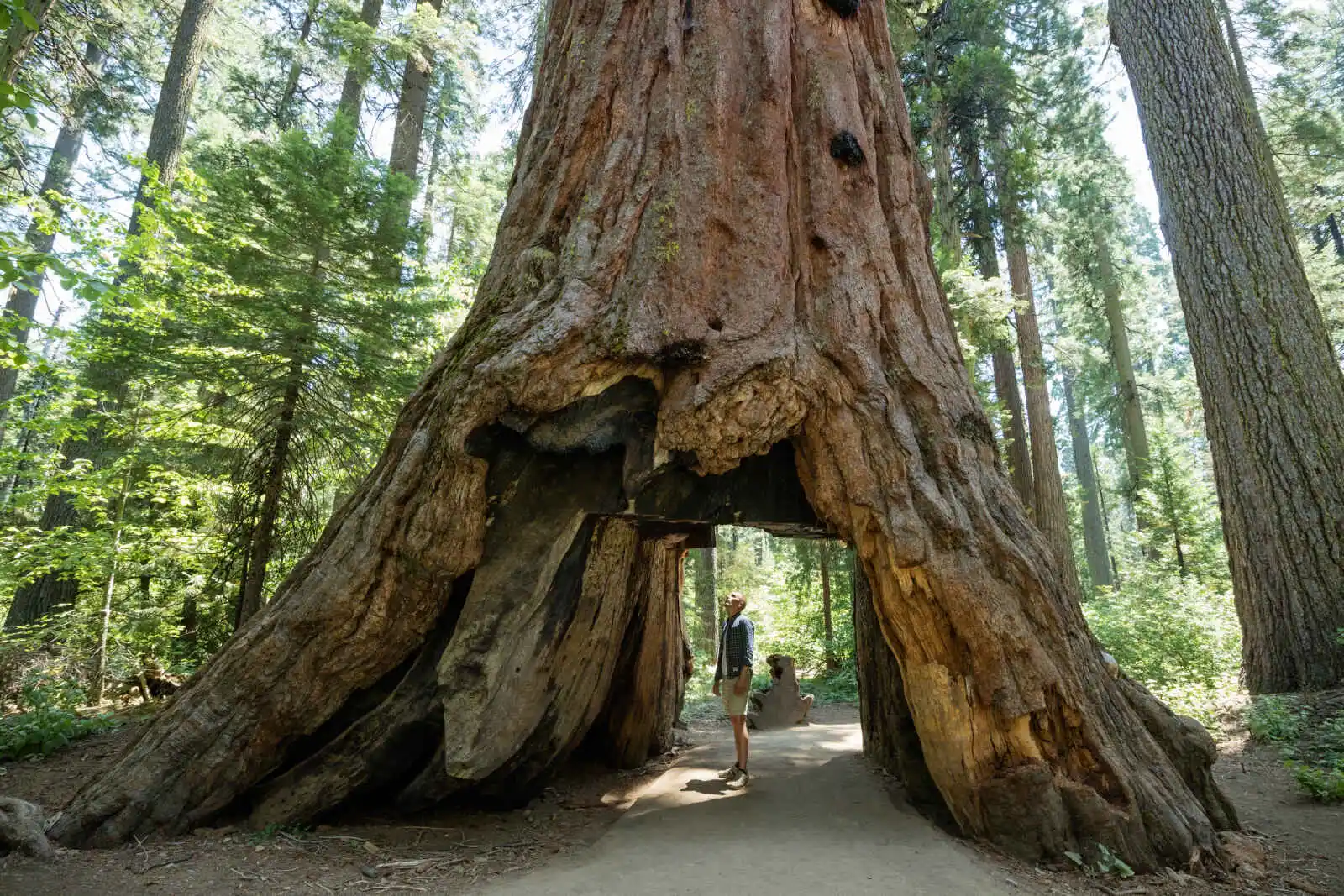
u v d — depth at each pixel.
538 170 6.19
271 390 9.16
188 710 4.88
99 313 9.04
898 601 4.71
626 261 5.37
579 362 4.88
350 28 14.95
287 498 9.26
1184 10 10.25
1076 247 19.88
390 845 4.66
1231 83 9.95
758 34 6.19
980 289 14.35
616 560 5.65
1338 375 8.78
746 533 28.98
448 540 4.84
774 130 5.86
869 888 3.66
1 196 8.61
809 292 5.52
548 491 5.08
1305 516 8.26
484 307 5.62
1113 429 29.20
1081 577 31.73
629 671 7.17
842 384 5.12
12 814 4.29
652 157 5.71
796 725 10.91
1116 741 4.59
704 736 9.70
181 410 10.48
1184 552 17.22
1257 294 9.02
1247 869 4.26
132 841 4.50
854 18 6.76
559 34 7.25
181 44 14.35
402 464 4.93
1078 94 18.28
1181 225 9.73
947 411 5.20
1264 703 7.60
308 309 9.29
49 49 14.12
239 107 19.72
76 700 8.52
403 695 4.95
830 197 5.77
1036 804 4.31
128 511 10.81
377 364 9.66
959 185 18.38
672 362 5.01
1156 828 4.33
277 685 4.87
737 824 4.92
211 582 10.20
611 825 5.11
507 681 4.84
